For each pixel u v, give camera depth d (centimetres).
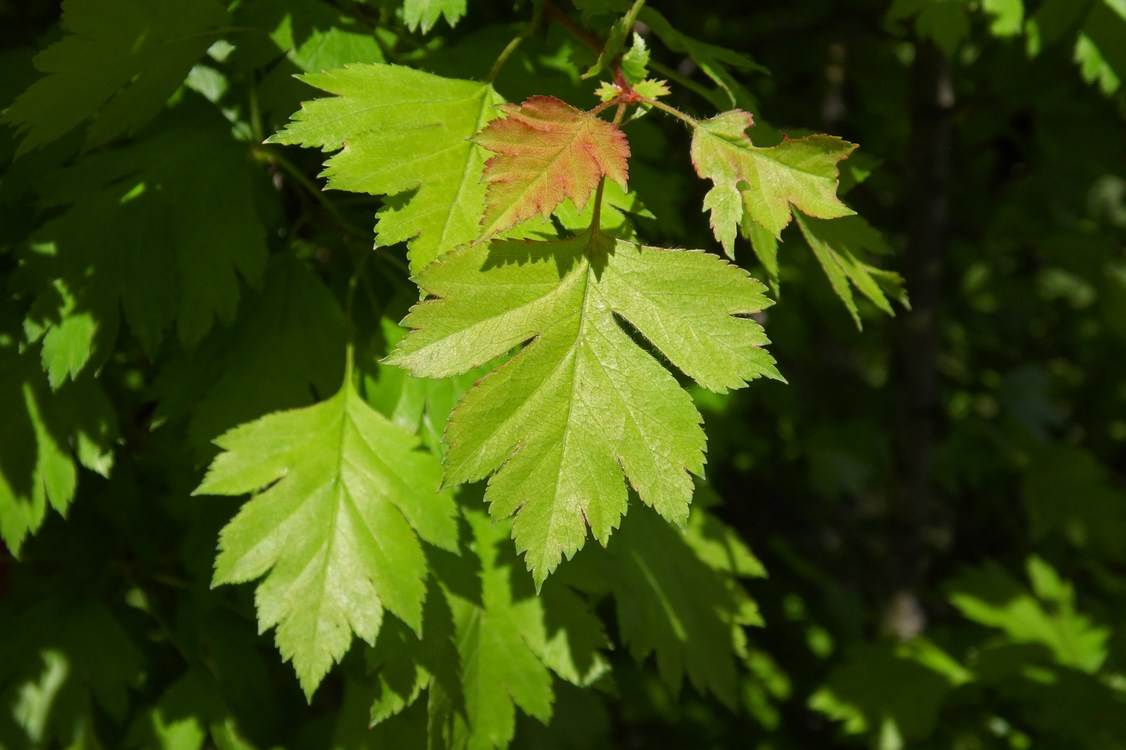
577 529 39
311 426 45
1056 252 89
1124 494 94
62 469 46
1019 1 56
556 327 40
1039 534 94
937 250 77
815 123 84
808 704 77
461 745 46
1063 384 109
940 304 103
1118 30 54
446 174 41
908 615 85
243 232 46
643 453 40
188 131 47
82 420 47
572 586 48
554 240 40
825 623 94
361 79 42
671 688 49
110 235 45
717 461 88
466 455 39
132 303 45
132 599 52
